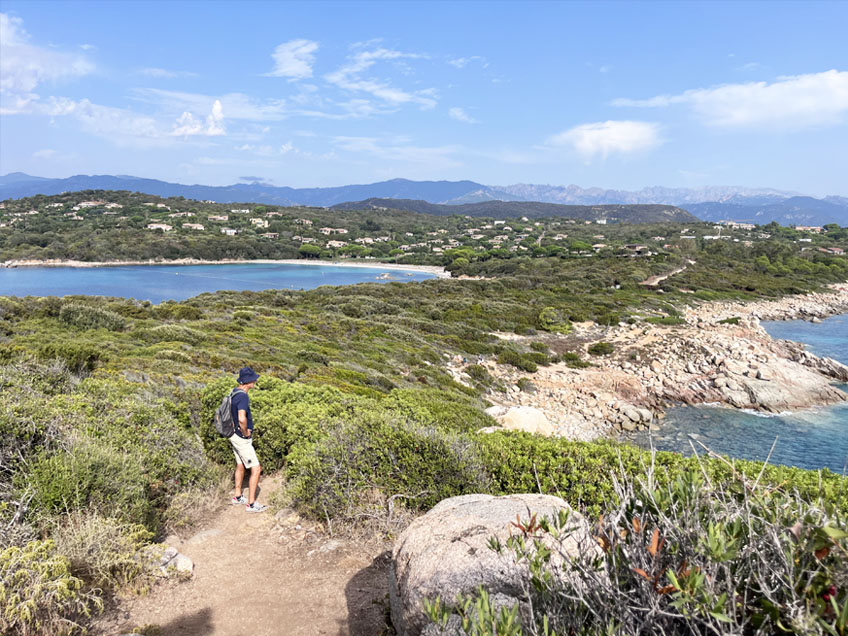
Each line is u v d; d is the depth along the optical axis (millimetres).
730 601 1718
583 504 5078
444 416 10414
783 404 29891
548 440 6145
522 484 5348
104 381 9562
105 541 4316
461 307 58469
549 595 2127
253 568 4906
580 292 74875
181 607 4160
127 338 25703
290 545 5359
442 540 3152
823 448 24094
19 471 4660
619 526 2289
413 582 3025
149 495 5898
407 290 73562
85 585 4027
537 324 52062
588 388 32156
